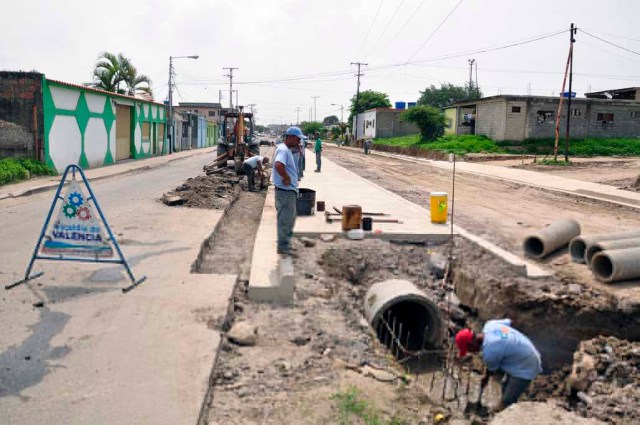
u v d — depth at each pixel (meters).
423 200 17.02
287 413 4.34
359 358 5.72
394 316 7.97
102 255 6.77
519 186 22.28
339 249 9.19
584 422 4.55
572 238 9.45
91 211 6.71
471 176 27.28
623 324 6.80
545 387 6.27
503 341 5.31
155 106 38.38
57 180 19.36
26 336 5.21
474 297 7.84
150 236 9.73
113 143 29.28
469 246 9.43
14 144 20.77
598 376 5.75
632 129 43.25
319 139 25.23
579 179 23.89
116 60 39.59
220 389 4.61
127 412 3.97
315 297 7.35
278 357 5.36
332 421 4.29
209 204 14.00
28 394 4.17
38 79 20.75
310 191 12.09
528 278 7.78
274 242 9.52
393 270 8.73
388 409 4.79
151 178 21.77
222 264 8.73
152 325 5.55
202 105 104.38
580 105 42.38
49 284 6.75
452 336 7.39
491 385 6.29
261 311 6.64
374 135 67.50
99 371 4.57
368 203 14.08
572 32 30.44
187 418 3.93
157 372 4.57
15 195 15.34
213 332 5.42
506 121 41.66
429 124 49.72
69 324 5.52
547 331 6.95
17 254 8.21
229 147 23.38
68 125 23.39
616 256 7.45
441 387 6.11
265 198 16.22
